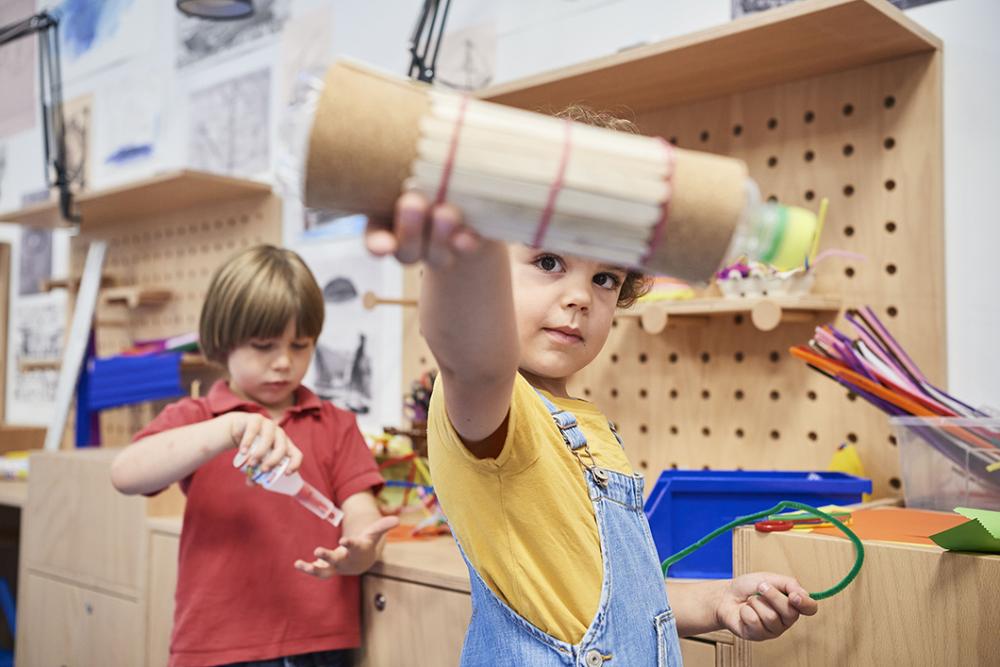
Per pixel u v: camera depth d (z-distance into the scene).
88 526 1.59
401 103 0.42
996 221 1.12
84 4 2.57
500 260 0.47
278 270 1.28
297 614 1.16
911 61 1.18
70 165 2.59
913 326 1.17
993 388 1.12
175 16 2.29
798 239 0.47
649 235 0.43
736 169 0.44
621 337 1.46
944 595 0.76
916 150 1.17
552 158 0.41
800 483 1.01
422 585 1.12
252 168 2.06
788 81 1.29
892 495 1.19
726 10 1.35
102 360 2.01
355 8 1.88
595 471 0.73
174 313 2.20
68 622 1.62
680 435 1.39
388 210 0.42
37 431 2.53
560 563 0.67
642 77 1.27
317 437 1.28
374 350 1.80
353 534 1.21
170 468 1.11
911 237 1.18
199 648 1.15
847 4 1.02
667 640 0.73
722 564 1.00
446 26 1.70
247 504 1.20
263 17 2.07
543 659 0.68
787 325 1.29
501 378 0.52
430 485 1.37
